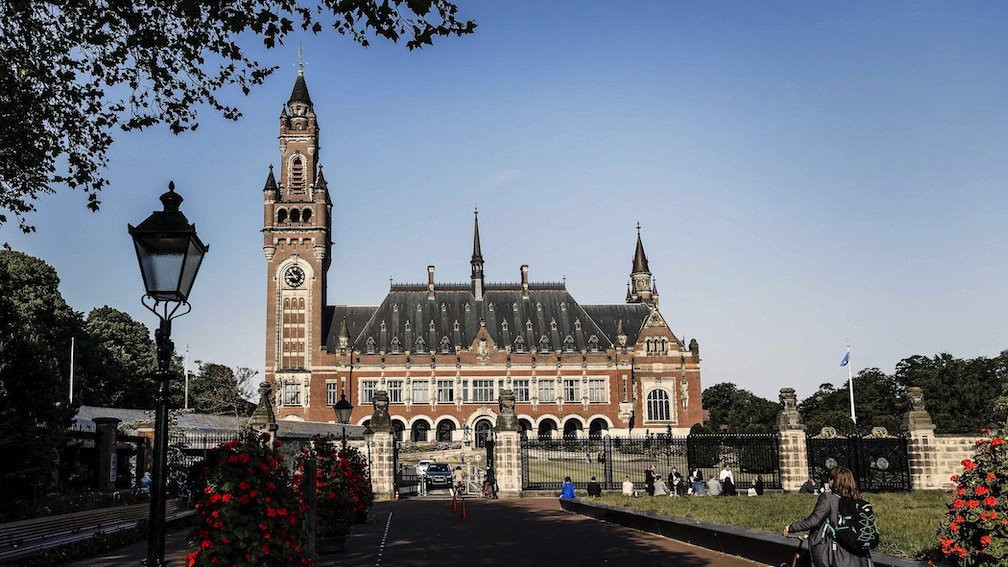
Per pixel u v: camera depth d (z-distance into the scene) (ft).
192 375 411.13
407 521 123.54
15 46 73.10
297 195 431.02
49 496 115.44
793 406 170.50
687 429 432.25
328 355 422.82
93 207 82.94
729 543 80.64
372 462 181.88
